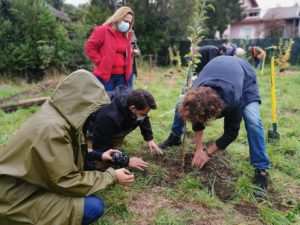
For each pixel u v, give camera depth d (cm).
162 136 443
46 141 187
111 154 286
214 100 224
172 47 1798
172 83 1043
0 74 1103
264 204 287
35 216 198
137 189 305
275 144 421
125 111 288
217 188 311
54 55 1109
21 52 1087
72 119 195
